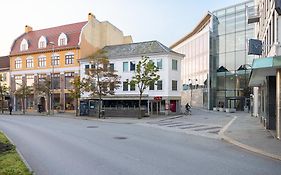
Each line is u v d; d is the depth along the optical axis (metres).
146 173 7.97
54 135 16.67
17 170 7.32
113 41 52.66
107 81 34.19
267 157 10.34
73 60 46.03
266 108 18.81
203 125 23.20
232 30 52.44
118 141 14.30
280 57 11.96
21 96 46.06
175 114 38.47
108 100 42.12
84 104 37.91
